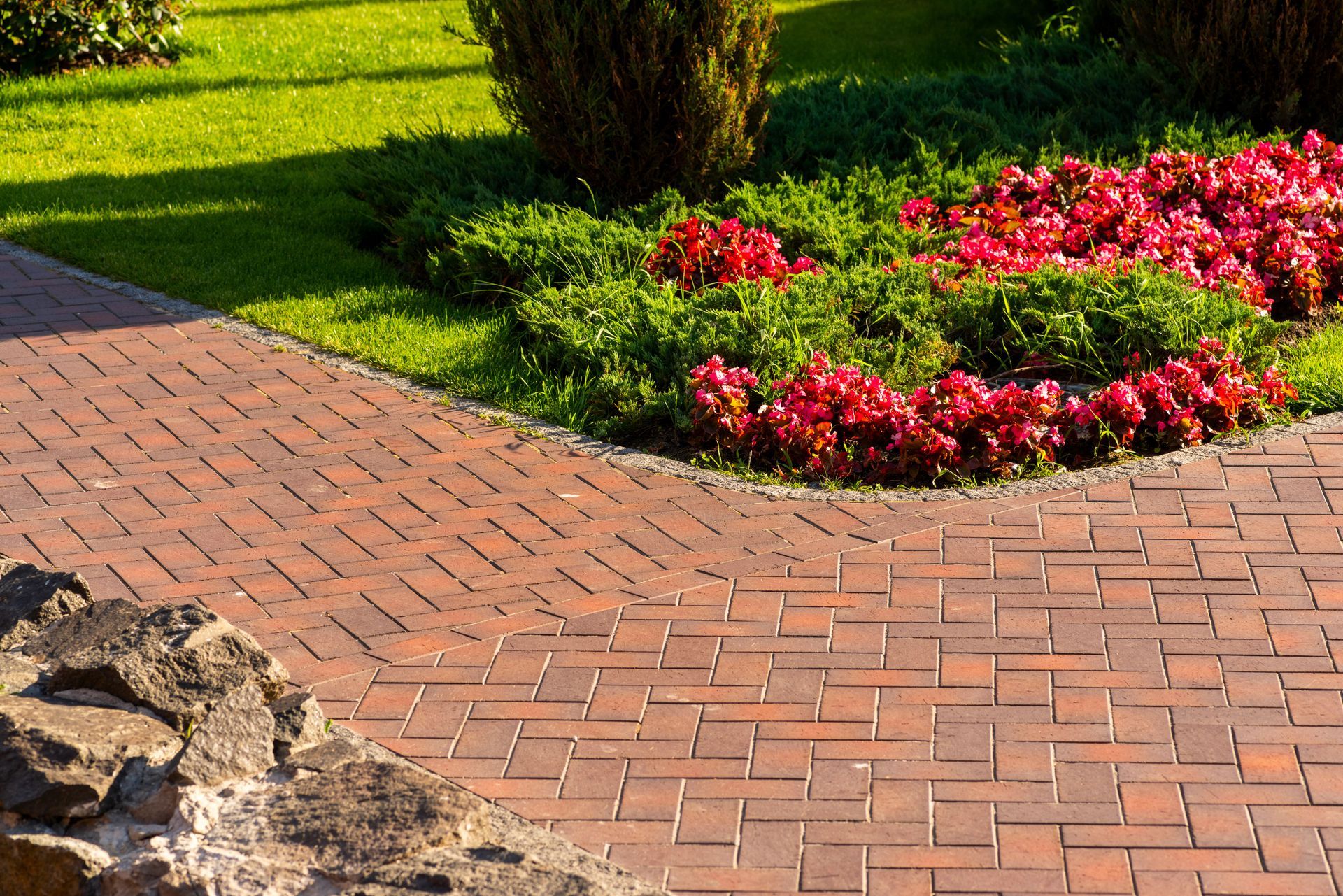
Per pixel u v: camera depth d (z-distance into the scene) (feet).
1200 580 17.98
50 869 12.95
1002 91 42.86
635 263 29.86
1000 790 13.92
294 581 18.47
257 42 56.44
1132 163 36.63
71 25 49.75
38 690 15.12
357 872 12.22
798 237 31.37
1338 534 19.11
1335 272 29.91
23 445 22.70
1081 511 20.11
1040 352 25.94
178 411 24.13
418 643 16.90
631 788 14.10
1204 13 39.34
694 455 22.81
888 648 16.56
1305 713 15.05
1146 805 13.64
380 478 21.65
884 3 63.26
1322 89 38.65
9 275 31.45
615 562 18.95
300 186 38.47
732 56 33.04
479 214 32.19
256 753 13.94
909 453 21.72
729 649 16.63
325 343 27.22
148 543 19.51
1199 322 25.17
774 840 13.29
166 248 33.06
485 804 13.25
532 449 22.80
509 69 33.86
